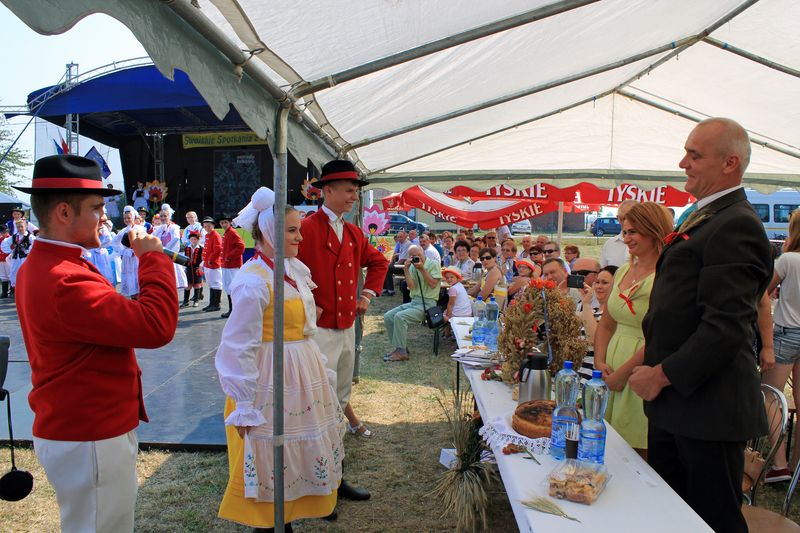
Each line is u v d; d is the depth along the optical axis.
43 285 1.70
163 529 3.02
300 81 2.27
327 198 3.59
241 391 2.35
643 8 3.27
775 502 3.34
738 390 1.88
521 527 1.64
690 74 5.12
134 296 10.10
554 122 6.15
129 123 15.25
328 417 2.70
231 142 16.20
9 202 17.88
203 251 11.46
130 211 10.16
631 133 6.45
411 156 5.95
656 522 1.54
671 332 1.98
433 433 4.41
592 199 7.46
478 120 4.98
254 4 1.53
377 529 3.06
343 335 3.74
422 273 7.06
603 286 3.41
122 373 1.88
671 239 2.07
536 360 2.42
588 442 1.88
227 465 3.77
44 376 1.78
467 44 2.78
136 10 1.11
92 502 1.81
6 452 3.90
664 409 1.99
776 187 6.97
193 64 1.38
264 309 2.48
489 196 7.62
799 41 4.14
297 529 3.05
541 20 2.87
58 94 6.24
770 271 1.88
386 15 1.92
